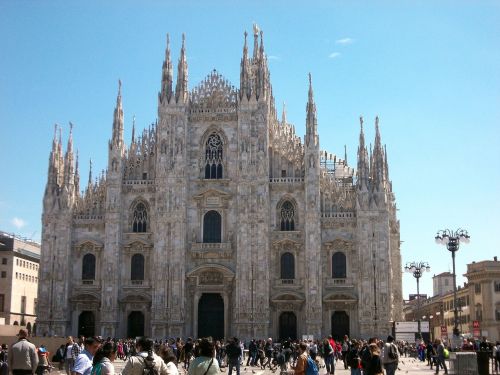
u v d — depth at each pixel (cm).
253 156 10881
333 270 10675
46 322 10800
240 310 10494
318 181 10744
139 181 11144
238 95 11119
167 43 11375
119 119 11244
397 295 12162
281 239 10712
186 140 11138
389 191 12581
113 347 2194
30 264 16800
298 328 10556
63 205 11119
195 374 2217
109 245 10900
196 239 10931
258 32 11306
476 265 16075
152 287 10769
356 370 4275
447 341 8038
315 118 10938
